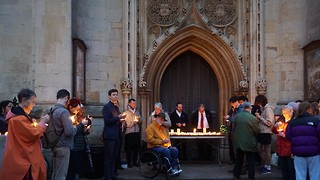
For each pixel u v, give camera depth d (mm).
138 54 13102
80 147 8680
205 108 14008
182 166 12211
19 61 11609
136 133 11609
